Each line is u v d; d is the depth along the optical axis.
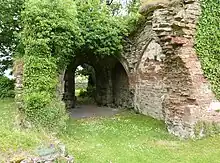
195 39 9.99
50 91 11.02
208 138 9.27
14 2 18.77
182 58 9.77
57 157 5.86
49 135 9.14
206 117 9.66
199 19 10.05
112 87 20.00
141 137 10.23
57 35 11.05
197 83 9.77
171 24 9.80
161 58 12.98
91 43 14.56
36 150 5.95
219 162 7.37
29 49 10.98
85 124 12.83
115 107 19.19
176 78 10.28
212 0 10.20
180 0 9.90
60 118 10.57
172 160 7.68
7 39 20.66
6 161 5.33
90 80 25.89
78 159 7.55
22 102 11.27
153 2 11.97
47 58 11.04
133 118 14.22
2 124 9.83
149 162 7.53
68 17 11.18
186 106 9.80
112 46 15.02
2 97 18.92
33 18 10.79
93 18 14.56
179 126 10.13
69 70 19.61
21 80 12.31
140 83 15.55
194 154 8.10
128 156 8.00
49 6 10.92
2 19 19.14
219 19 10.22
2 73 21.67
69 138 9.84
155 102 13.84
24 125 9.84
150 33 13.81
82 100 24.09
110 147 8.91
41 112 10.37
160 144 9.28
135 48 15.81
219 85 10.01
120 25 15.13
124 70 17.81
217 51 10.09
